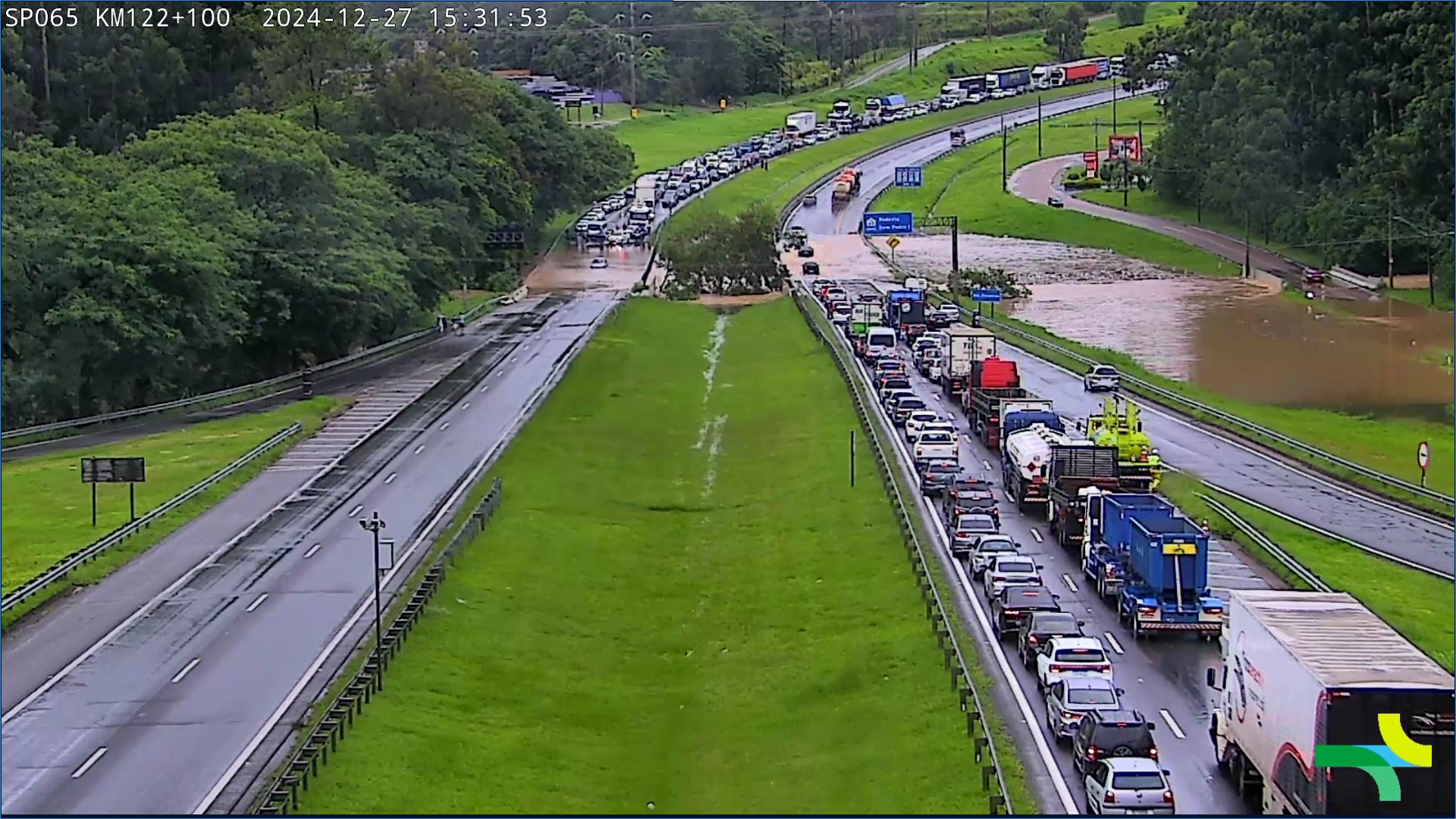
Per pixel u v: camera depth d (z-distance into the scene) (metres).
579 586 70.19
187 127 133.12
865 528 76.19
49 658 56.97
